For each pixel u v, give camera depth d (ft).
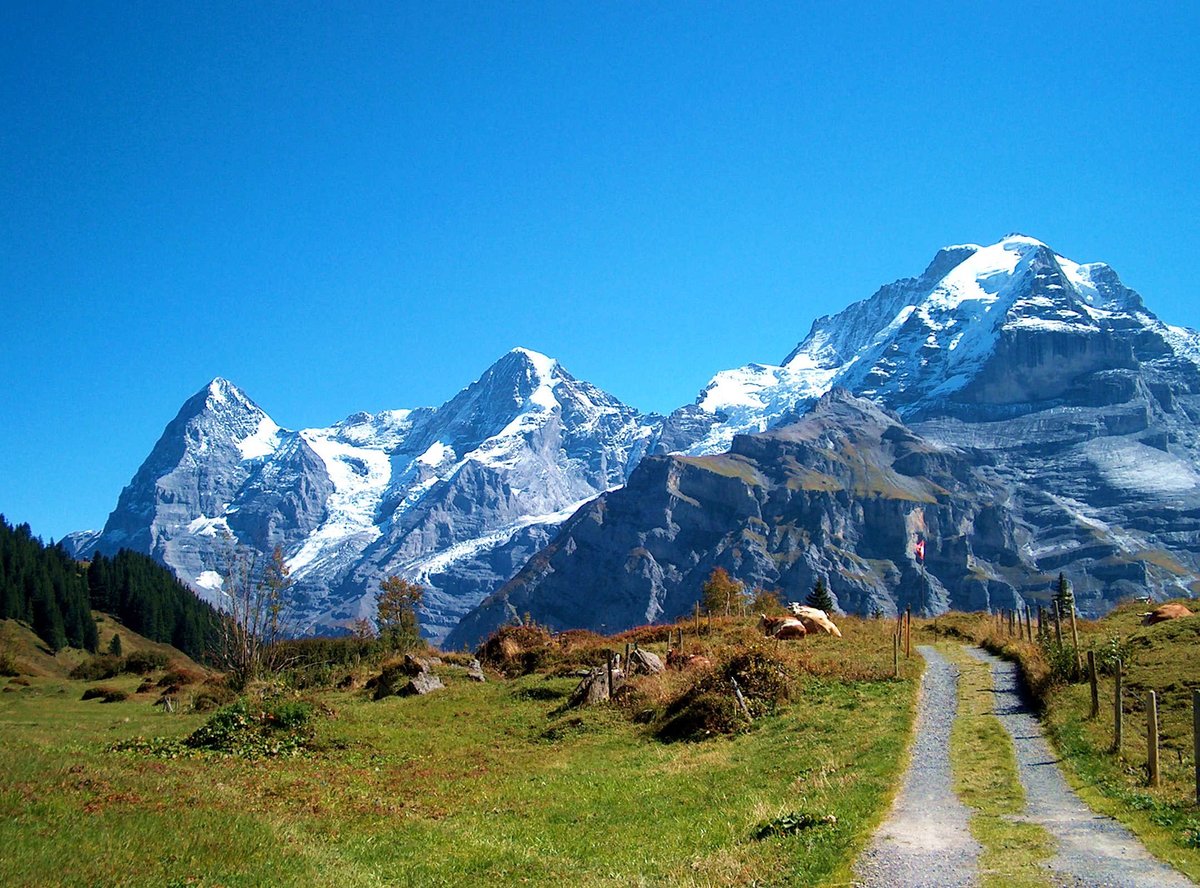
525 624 241.35
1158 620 162.61
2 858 53.21
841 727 110.63
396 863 69.41
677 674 154.71
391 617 318.65
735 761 103.19
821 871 57.36
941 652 176.35
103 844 58.95
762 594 311.88
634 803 87.97
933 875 55.72
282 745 120.37
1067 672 119.34
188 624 622.54
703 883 59.21
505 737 134.92
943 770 84.94
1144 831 62.95
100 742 129.18
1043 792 75.72
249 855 62.90
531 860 69.51
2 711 210.38
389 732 131.44
